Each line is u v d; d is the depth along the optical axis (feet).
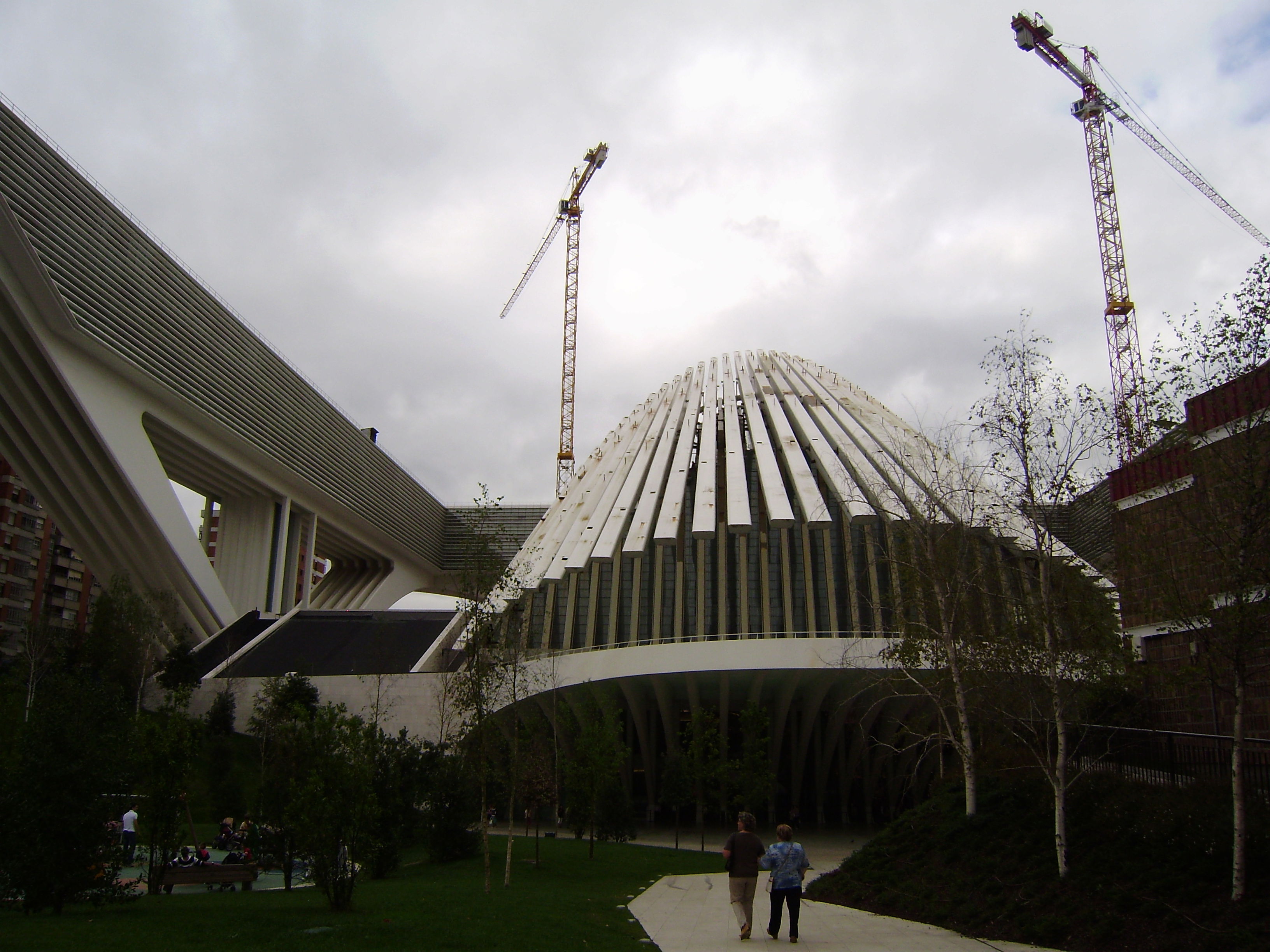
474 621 65.87
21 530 228.02
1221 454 46.34
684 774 117.80
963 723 65.26
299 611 212.64
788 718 142.61
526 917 47.32
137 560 196.24
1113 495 59.26
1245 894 41.32
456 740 106.01
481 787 79.97
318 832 48.34
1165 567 48.42
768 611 140.36
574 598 147.54
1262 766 50.19
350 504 262.47
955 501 82.38
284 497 232.12
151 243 174.50
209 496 233.35
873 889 57.47
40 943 35.01
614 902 58.29
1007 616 64.75
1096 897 46.37
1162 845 48.70
